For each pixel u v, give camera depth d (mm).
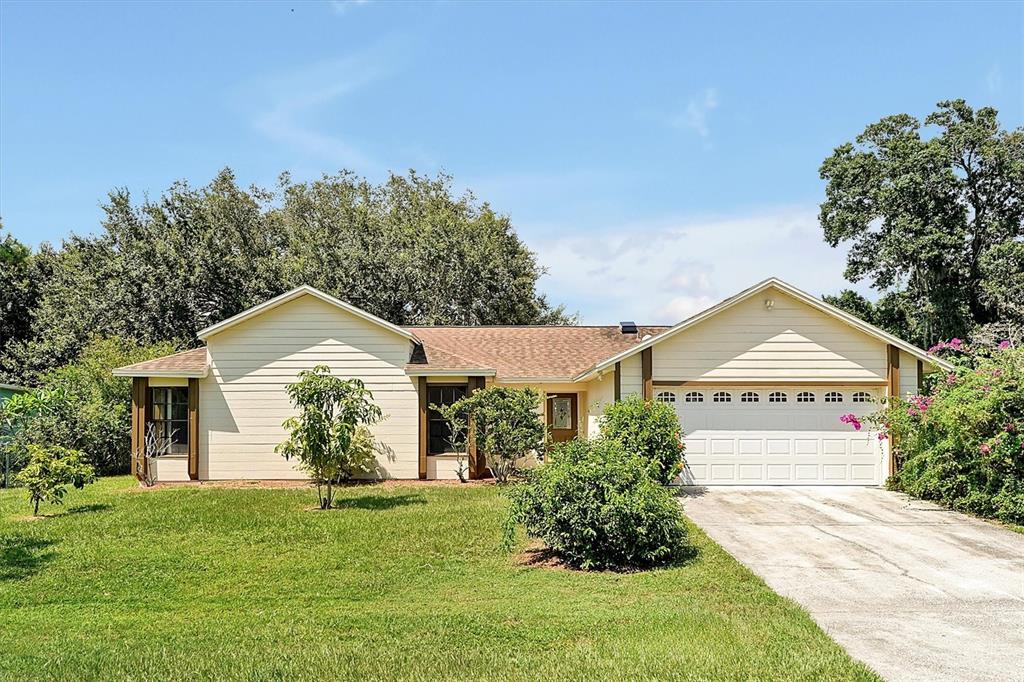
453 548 11398
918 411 16172
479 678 6203
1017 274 29938
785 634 7160
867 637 7180
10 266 38125
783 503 15453
